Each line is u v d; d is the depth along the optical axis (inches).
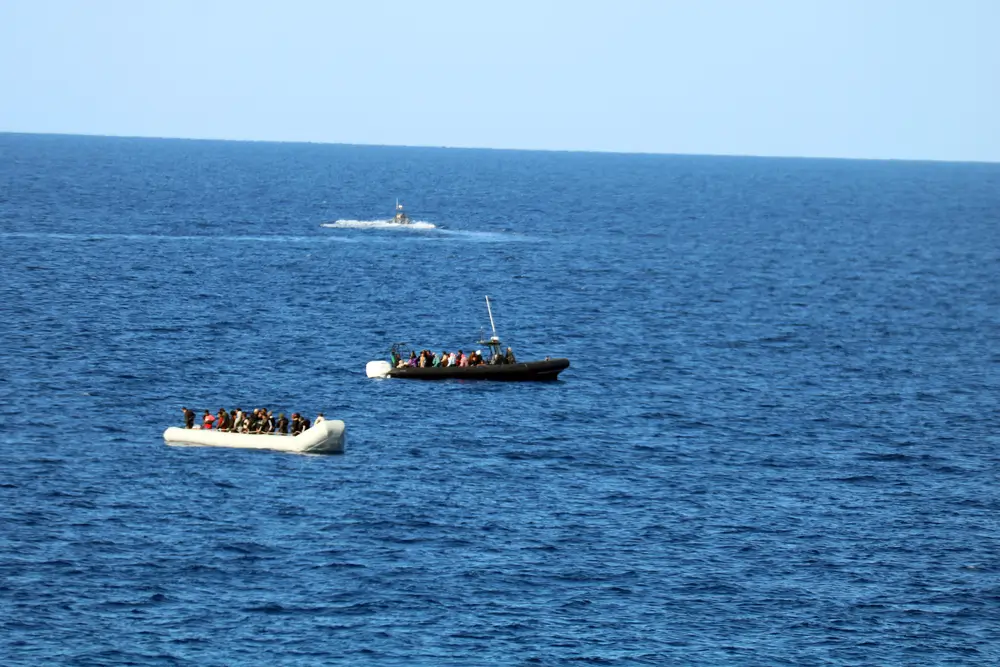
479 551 3597.4
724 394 5738.2
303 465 4357.8
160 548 3533.5
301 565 3449.8
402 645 3006.9
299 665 2893.7
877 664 3011.8
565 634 3097.9
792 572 3535.9
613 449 4714.6
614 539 3730.3
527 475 4340.6
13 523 3671.3
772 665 2982.3
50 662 2851.9
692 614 3243.1
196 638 3002.0
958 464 4665.4
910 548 3750.0
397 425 4960.6
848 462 4650.6
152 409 5088.6
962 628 3218.5
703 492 4217.5
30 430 4675.2
